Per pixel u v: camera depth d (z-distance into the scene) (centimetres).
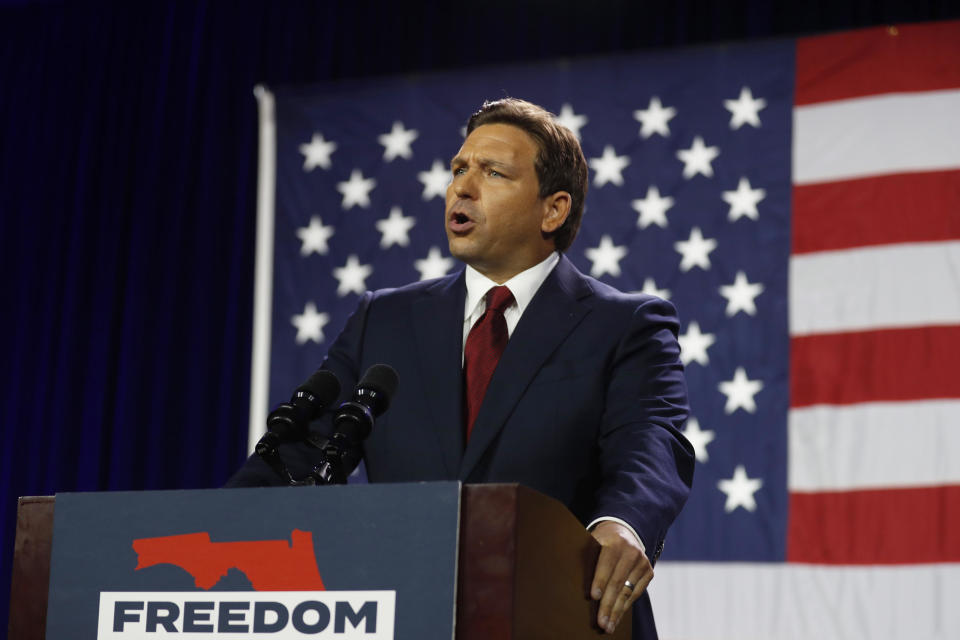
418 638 104
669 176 382
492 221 169
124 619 113
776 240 368
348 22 455
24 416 455
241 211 445
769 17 410
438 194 404
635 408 154
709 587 347
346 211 410
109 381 447
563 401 155
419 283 180
